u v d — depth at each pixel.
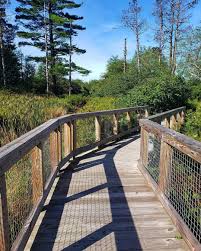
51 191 3.99
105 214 3.27
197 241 2.40
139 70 22.05
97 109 13.69
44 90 31.59
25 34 29.59
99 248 2.58
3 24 30.52
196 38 27.55
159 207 3.46
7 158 1.86
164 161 3.45
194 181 2.79
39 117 8.02
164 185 3.46
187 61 27.89
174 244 2.63
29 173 3.38
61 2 30.45
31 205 2.95
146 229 2.91
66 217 3.19
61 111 10.30
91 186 4.22
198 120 9.63
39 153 3.04
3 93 18.92
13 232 2.39
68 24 31.23
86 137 6.94
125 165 5.45
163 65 25.69
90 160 5.81
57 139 4.48
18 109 8.45
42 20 30.12
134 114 10.14
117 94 21.50
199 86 19.12
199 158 2.25
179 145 2.80
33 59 30.97
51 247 2.59
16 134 5.90
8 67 32.16
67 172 4.92
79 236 2.78
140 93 14.51
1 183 1.78
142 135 5.00
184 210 2.89
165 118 7.17
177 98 15.63
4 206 1.82
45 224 3.02
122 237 2.76
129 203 3.58
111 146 7.36
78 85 37.62
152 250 2.54
